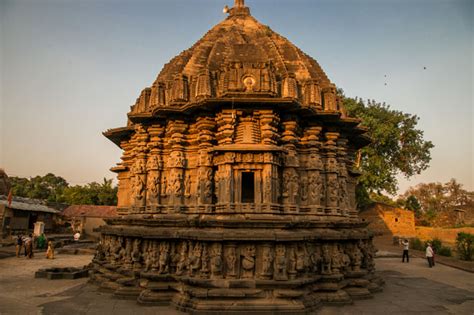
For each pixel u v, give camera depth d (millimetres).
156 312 10648
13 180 78375
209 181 13461
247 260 11234
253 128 13320
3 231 39500
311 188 14055
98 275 14789
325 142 15320
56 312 10648
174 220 12664
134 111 17031
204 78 13984
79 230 49938
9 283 15156
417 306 11820
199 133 13992
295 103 12867
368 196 44000
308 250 12273
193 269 11516
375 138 39000
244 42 16766
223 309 10195
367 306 11703
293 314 10188
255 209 12461
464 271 21391
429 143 40656
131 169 16984
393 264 24672
